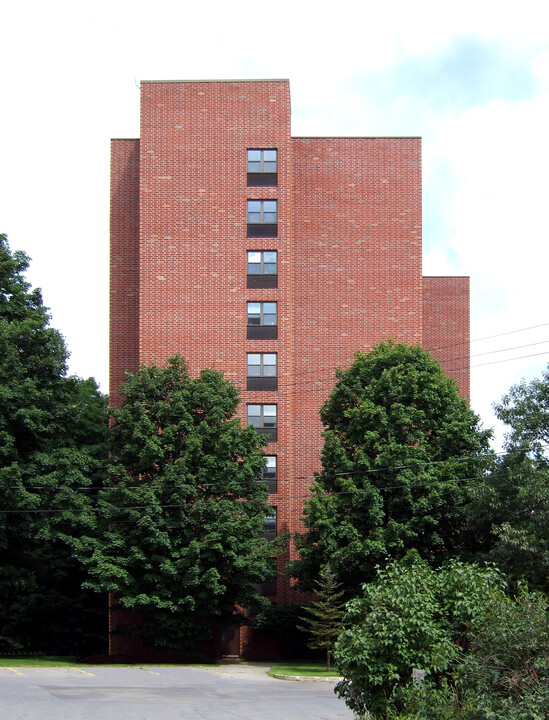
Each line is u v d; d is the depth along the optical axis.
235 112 53.03
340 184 55.31
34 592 58.00
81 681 33.03
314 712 24.77
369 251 54.75
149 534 43.22
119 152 55.62
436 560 42.56
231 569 43.94
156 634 44.03
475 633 16.83
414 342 54.00
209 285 51.91
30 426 42.00
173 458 45.75
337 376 46.66
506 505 37.16
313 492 44.66
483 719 13.56
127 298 54.34
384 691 17.31
